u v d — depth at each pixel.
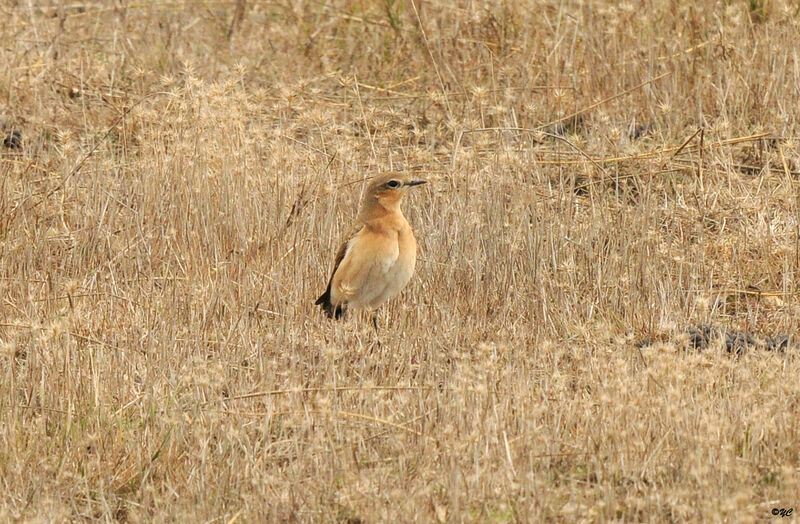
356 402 12.81
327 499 11.08
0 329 14.62
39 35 23.95
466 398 12.10
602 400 11.88
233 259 16.30
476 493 10.98
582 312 15.15
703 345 13.99
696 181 18.28
